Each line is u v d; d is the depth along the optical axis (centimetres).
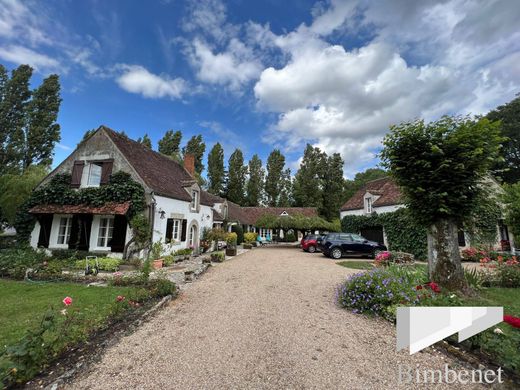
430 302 475
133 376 308
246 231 3659
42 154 2683
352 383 299
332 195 4403
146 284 736
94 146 1395
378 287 546
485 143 620
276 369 328
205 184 4766
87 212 1234
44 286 757
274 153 5325
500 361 320
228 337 426
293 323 491
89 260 1060
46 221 1333
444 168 640
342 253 1585
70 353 357
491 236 1509
